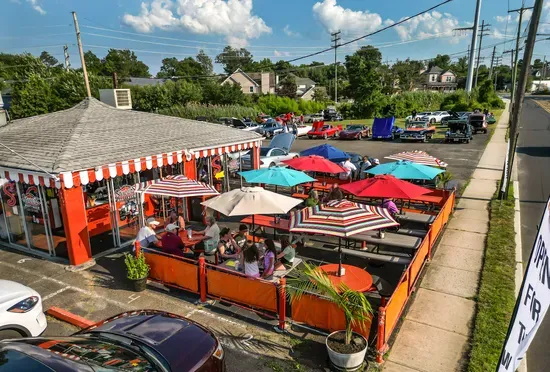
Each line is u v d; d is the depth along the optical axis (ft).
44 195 33.32
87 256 32.99
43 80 146.61
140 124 46.42
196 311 25.17
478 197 50.93
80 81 149.28
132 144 38.22
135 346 15.56
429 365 19.76
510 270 29.76
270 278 25.84
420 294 26.78
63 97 147.64
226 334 22.58
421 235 33.37
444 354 20.62
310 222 23.13
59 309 25.34
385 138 117.29
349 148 99.19
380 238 31.50
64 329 23.84
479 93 215.92
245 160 66.64
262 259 27.89
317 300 21.71
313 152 53.83
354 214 23.18
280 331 22.76
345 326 21.11
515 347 11.23
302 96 328.08
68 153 32.53
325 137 122.52
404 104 189.06
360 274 24.84
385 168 39.40
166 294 27.55
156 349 15.64
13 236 38.24
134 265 27.58
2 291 20.76
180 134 45.60
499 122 147.84
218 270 27.07
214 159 52.80
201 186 34.68
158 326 17.63
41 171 30.19
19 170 31.78
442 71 433.48
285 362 20.17
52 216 38.24
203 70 455.22
